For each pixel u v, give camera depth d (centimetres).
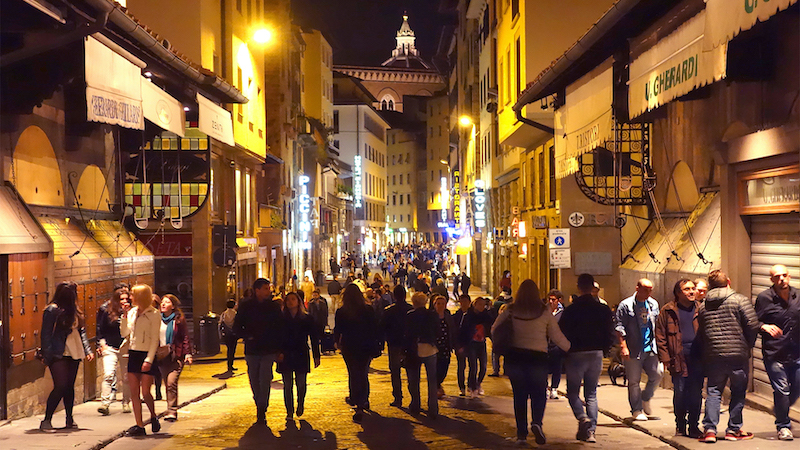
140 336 1054
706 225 1416
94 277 1466
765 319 953
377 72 14438
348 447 987
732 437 939
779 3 775
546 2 2642
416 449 973
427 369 1234
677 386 992
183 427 1141
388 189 13338
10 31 1104
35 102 1231
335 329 1221
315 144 5800
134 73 1366
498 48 3309
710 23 930
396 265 6069
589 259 2403
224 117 2039
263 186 4166
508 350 974
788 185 1126
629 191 2248
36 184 1355
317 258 6469
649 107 1241
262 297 1166
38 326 1234
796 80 1070
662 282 1570
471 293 5156
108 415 1230
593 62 1603
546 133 2838
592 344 996
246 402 1477
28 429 1059
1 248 1087
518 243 3462
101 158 1694
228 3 3002
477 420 1210
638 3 1169
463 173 6506
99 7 1138
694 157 1566
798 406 1092
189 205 2417
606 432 1066
